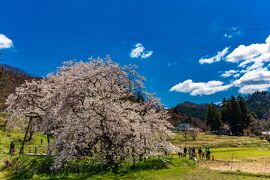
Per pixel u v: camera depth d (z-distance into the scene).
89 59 43.22
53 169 39.50
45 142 83.19
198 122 195.25
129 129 38.78
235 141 110.81
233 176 35.56
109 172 37.91
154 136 44.50
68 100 39.28
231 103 154.00
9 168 47.94
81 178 35.72
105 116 38.34
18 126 65.88
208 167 45.22
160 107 46.94
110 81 41.09
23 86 55.72
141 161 42.59
